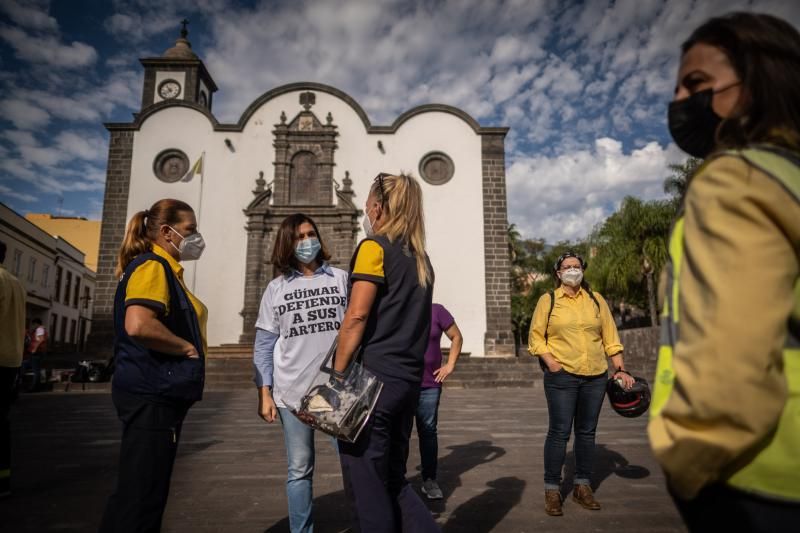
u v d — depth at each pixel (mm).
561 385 3809
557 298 3953
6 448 4203
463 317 20109
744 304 900
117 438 6957
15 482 4695
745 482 984
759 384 884
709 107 1183
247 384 14828
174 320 2510
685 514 1090
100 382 14914
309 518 2984
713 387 903
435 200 20891
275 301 3256
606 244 28062
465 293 20234
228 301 20125
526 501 4012
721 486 1014
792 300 936
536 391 14125
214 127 21125
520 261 39125
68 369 16719
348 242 20672
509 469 5020
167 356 2420
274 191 20938
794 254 959
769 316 894
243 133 21312
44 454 5910
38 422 8492
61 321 39031
